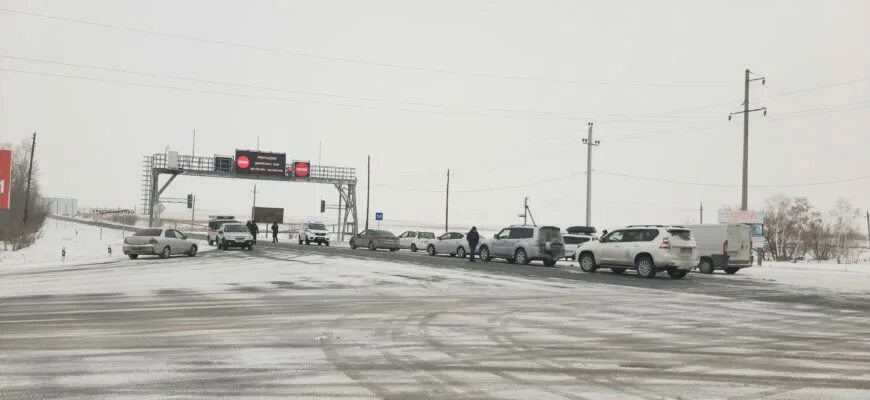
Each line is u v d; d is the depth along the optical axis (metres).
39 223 64.06
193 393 6.33
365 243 45.41
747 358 8.38
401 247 46.94
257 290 16.94
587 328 10.95
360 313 12.62
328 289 17.47
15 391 6.30
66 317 11.52
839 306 15.04
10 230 44.25
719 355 8.58
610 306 14.34
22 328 10.20
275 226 53.38
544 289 18.38
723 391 6.62
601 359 8.24
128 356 8.09
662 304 14.92
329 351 8.61
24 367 7.36
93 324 10.71
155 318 11.54
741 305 15.01
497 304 14.45
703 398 6.33
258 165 57.31
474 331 10.48
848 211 57.38
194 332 10.04
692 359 8.29
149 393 6.29
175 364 7.66
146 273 22.44
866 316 13.06
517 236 30.52
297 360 7.99
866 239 75.50
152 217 54.28
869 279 24.64
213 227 51.28
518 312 13.05
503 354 8.52
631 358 8.33
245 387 6.59
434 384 6.82
